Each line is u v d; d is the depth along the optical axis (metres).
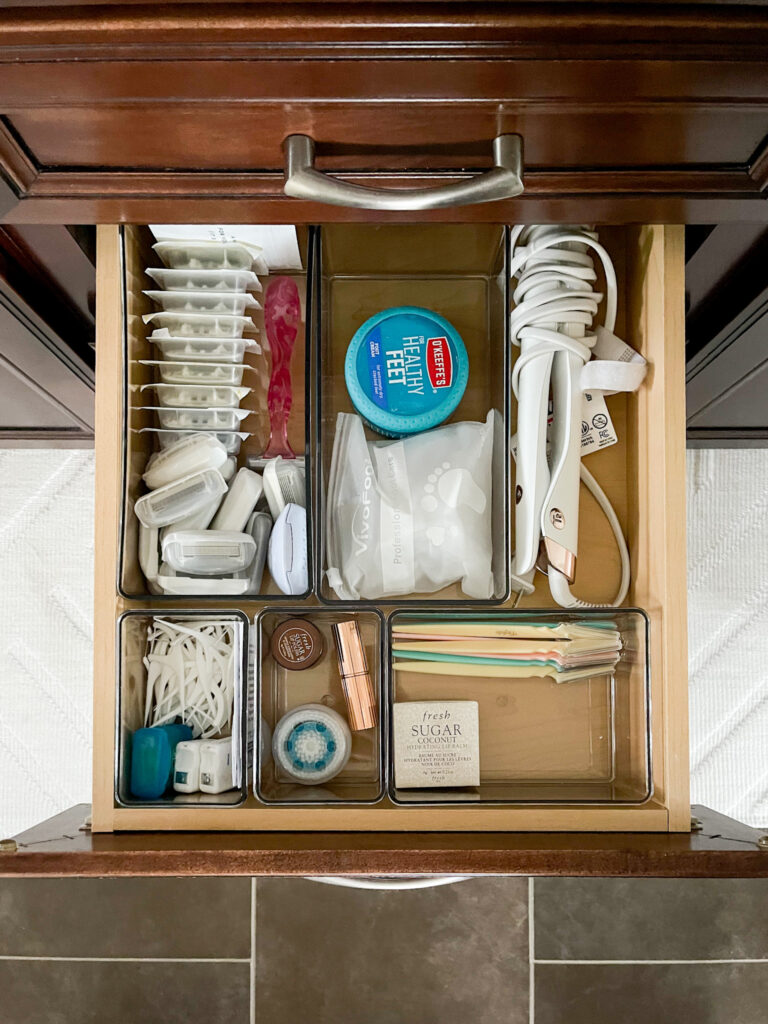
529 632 0.59
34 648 1.17
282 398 0.64
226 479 0.62
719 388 0.89
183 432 0.61
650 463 0.59
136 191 0.46
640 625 0.56
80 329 0.77
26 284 0.65
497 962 0.90
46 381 0.87
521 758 0.62
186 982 0.91
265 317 0.64
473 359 0.67
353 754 0.61
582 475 0.63
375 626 0.60
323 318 0.65
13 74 0.38
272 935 0.91
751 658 1.16
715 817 0.60
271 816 0.53
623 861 0.48
